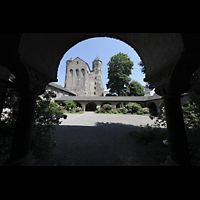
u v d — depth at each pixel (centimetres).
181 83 194
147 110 1446
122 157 281
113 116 1217
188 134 371
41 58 210
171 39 172
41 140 299
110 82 2731
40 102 337
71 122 830
